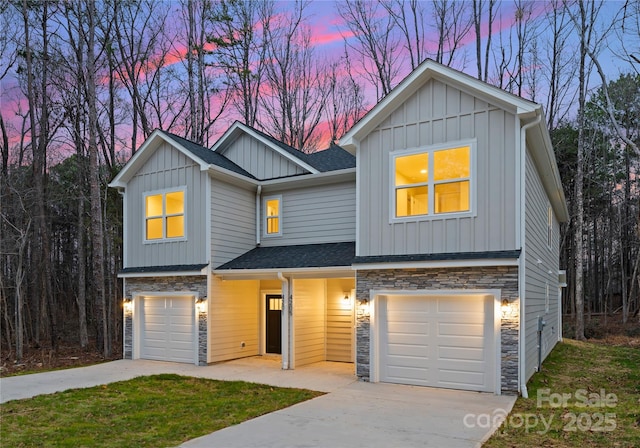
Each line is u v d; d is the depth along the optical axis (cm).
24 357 1600
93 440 664
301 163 1433
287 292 1248
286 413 802
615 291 3262
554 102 2495
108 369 1261
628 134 2342
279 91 2833
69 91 2028
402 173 1066
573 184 2764
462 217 989
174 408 849
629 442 646
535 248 1165
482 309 962
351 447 625
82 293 1856
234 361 1357
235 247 1421
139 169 1489
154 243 1435
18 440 664
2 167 2106
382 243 1073
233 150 1609
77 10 1972
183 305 1376
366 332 1077
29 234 1947
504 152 959
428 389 981
